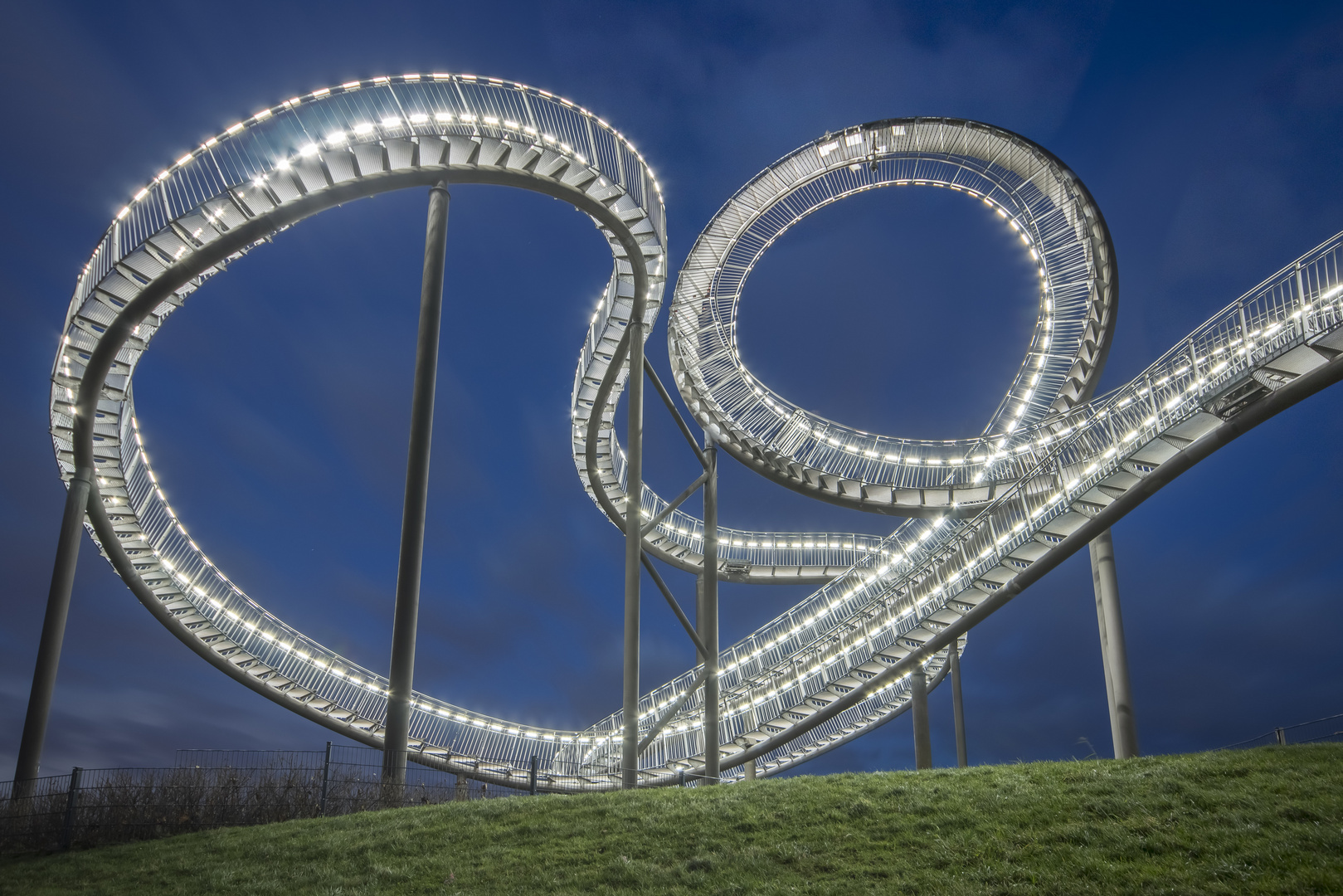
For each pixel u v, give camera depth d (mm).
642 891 13461
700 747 40969
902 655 33844
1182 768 16453
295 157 28109
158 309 32938
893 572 41312
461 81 30516
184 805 20594
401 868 15148
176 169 29812
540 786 41375
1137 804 14773
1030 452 39656
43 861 17766
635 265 33688
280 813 20781
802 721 37312
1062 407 40656
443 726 44156
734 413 44906
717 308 46156
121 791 20844
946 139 43438
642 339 34219
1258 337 25359
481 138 29719
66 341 30719
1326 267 23422
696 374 44500
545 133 31188
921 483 44375
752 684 40844
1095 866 12672
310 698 42688
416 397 28953
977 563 30891
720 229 46656
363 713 43219
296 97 29391
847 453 44531
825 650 37156
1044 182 41375
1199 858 12648
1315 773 15359
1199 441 24844
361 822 18438
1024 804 15539
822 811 16391
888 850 14359
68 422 33625
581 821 17031
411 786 23266
